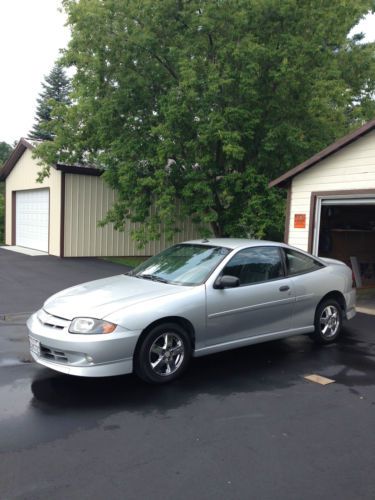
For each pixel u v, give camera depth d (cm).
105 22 1331
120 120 1445
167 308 502
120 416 425
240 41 1315
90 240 1756
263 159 1409
